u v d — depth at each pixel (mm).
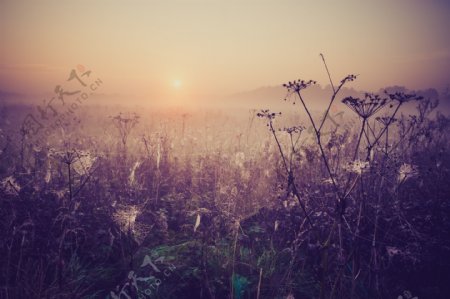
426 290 3080
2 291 2682
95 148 6699
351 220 3422
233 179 5301
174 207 4773
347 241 3338
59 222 3463
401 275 3252
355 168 2631
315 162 4445
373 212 3482
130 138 8141
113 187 5031
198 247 3660
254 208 4637
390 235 3346
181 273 3199
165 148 6348
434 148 6629
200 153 7250
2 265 3074
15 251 3252
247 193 4762
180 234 4074
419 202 3938
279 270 3314
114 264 3342
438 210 3812
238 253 3568
